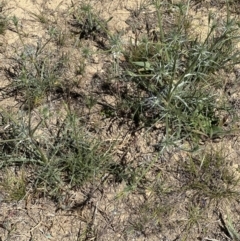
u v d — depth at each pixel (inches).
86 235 35.9
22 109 40.8
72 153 37.6
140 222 36.1
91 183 37.6
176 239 35.7
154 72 40.0
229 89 41.5
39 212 36.8
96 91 41.6
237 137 39.4
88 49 42.4
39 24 45.5
